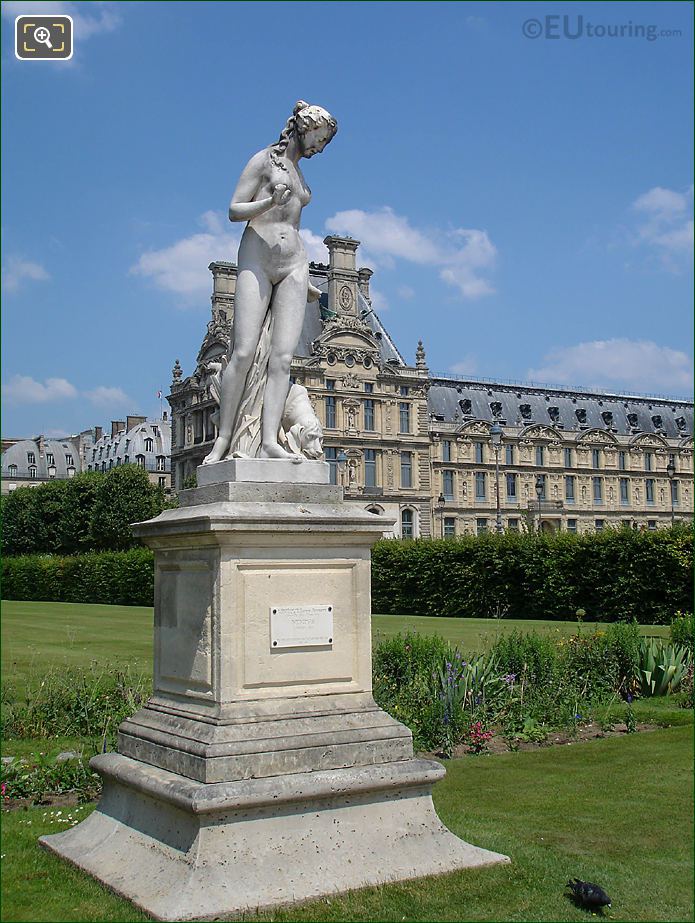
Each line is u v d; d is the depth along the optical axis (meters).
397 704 12.15
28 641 23.73
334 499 6.83
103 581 54.88
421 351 82.44
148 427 119.62
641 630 28.66
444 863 6.27
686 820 7.96
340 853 5.99
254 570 6.32
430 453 82.56
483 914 5.68
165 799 5.94
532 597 37.72
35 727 11.57
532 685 13.40
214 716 6.12
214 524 6.10
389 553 43.12
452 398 90.44
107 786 6.98
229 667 6.16
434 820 6.48
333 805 6.11
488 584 39.28
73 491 73.31
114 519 70.31
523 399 95.00
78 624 31.25
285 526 6.30
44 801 8.78
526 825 7.82
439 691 12.07
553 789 9.19
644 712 13.64
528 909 5.79
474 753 11.14
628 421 100.19
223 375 7.09
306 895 5.68
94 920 5.45
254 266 7.08
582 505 94.19
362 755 6.29
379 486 78.94
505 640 15.76
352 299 79.19
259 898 5.56
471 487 88.62
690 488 101.50
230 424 7.10
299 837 5.93
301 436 7.14
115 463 121.12
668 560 33.47
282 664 6.35
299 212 7.26
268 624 6.32
